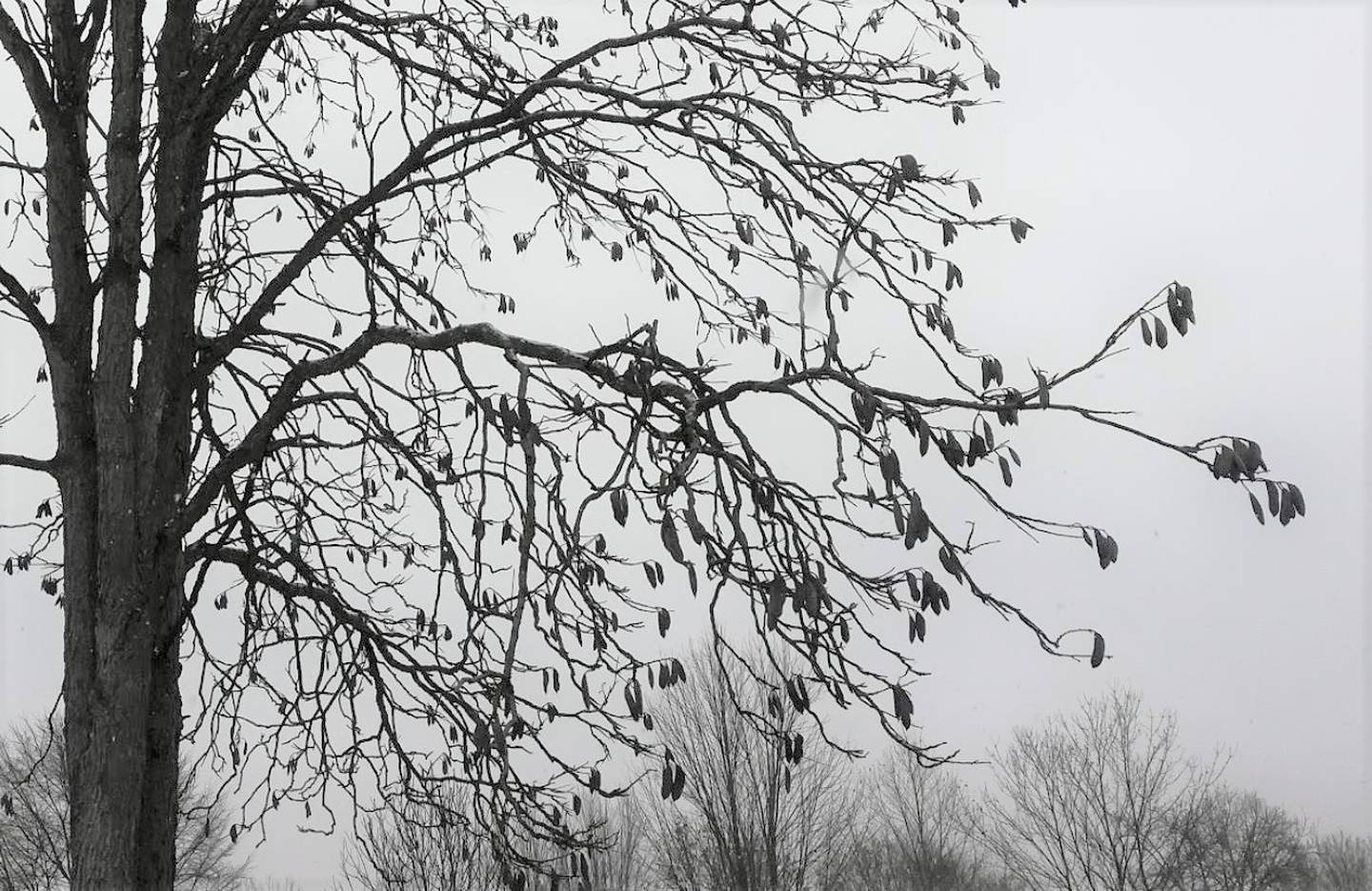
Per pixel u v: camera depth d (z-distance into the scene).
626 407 4.69
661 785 4.03
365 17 6.85
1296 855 35.88
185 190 6.24
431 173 7.62
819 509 4.79
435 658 6.62
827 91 6.28
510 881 5.79
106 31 6.80
